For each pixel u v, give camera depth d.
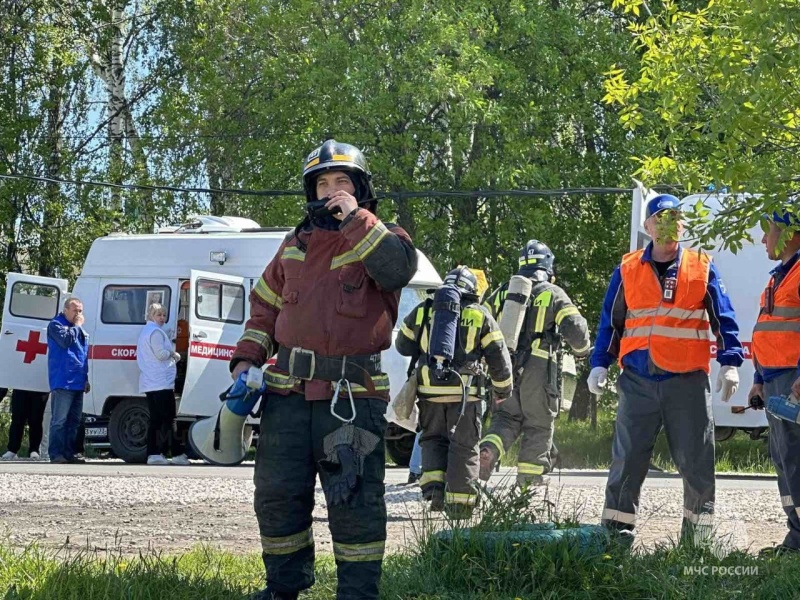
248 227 19.20
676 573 5.98
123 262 18.73
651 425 7.01
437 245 25.61
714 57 6.45
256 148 27.52
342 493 4.80
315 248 5.07
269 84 28.39
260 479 5.11
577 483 12.89
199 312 17.42
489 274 25.44
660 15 6.94
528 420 9.54
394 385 16.88
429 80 23.67
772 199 6.00
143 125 31.23
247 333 5.33
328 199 5.02
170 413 17.34
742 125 6.13
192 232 19.22
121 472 14.53
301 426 5.04
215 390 17.64
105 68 31.12
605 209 25.69
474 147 25.95
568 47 25.31
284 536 5.15
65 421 17.61
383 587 5.62
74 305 17.73
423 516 7.14
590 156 25.23
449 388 9.08
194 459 18.70
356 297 4.98
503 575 5.76
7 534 7.20
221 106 29.36
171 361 17.38
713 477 6.98
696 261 7.05
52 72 29.81
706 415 6.99
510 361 9.17
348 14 26.61
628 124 7.59
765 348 7.68
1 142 29.08
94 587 5.43
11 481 12.65
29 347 19.34
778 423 7.41
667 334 6.95
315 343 4.96
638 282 7.06
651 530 8.38
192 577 5.77
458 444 9.06
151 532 8.31
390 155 25.19
